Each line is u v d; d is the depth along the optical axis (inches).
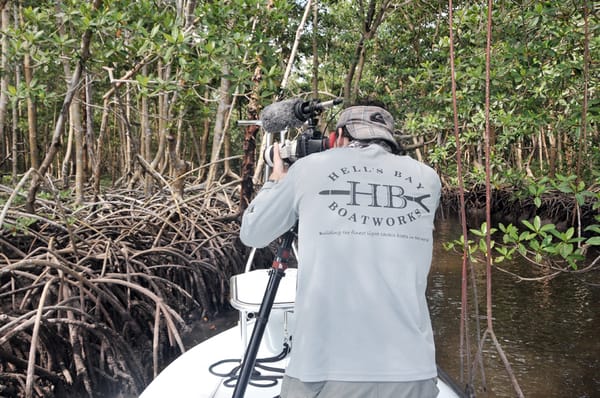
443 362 192.5
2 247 199.3
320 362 53.4
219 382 91.8
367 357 53.0
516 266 336.8
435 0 410.3
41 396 147.8
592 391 168.6
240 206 276.1
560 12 192.4
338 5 470.9
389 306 54.1
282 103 75.5
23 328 143.3
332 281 54.6
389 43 439.8
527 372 182.5
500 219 606.5
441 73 233.0
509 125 210.2
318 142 67.4
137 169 426.9
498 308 255.1
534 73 191.6
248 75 206.2
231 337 110.8
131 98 528.1
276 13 221.8
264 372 94.1
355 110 64.9
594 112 196.5
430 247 58.7
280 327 102.7
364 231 55.7
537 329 225.1
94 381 159.5
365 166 59.2
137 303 196.7
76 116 316.8
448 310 253.0
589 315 242.7
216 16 210.8
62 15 200.7
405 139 352.2
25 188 354.3
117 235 245.9
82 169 308.8
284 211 60.2
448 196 650.2
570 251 133.6
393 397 52.0
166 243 260.2
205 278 257.0
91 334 165.8
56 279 170.1
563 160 624.4
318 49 490.3
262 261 311.0
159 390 89.9
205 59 198.2
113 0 208.1
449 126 257.6
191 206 308.7
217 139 357.1
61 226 213.3
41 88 214.8
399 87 412.5
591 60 198.5
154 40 199.2
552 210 509.0
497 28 208.2
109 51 209.0
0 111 310.3
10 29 205.8
